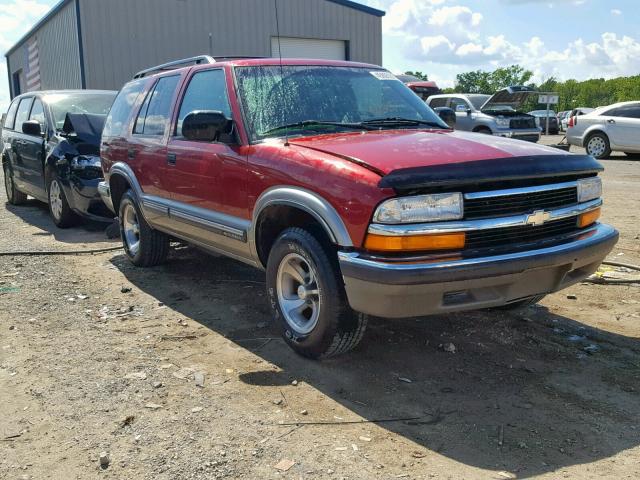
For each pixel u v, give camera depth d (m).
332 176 3.73
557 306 5.24
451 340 4.54
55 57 22.08
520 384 3.86
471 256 3.53
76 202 8.27
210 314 5.19
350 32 22.95
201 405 3.63
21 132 10.23
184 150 5.19
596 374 3.99
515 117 18.36
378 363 4.18
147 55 19.20
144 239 6.39
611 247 4.20
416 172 3.46
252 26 20.91
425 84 21.81
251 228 4.43
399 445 3.20
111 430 3.37
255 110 4.64
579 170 3.96
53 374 4.05
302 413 3.52
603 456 3.08
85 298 5.63
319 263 3.89
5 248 7.59
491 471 2.96
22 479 2.96
